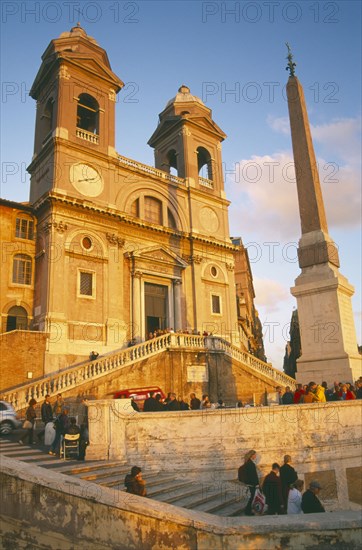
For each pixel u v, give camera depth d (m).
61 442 12.17
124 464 11.58
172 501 10.04
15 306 26.59
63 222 27.02
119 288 28.73
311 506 8.08
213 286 34.84
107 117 31.64
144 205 32.38
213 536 5.25
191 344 26.41
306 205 21.80
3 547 6.52
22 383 22.73
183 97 39.38
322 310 19.64
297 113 23.33
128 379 22.80
